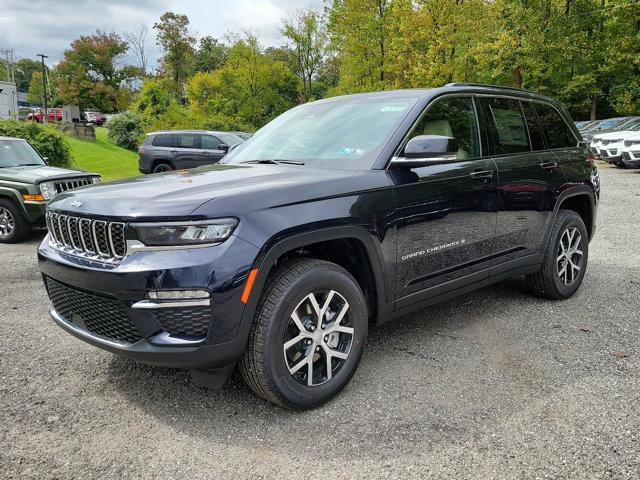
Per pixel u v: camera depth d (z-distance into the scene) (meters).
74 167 15.20
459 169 3.61
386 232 3.12
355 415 2.83
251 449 2.54
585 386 3.11
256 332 2.66
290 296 2.71
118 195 2.76
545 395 3.01
